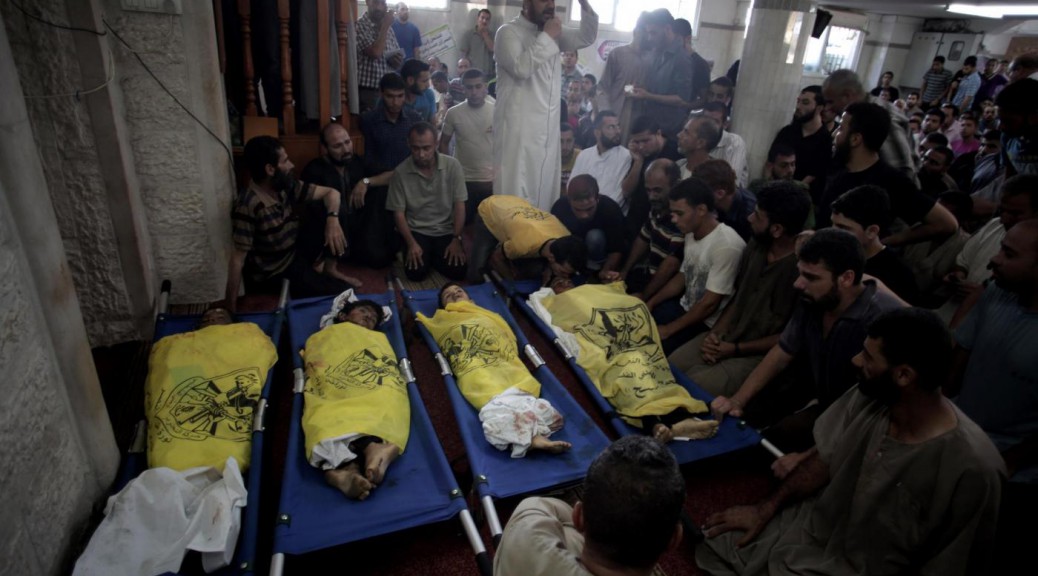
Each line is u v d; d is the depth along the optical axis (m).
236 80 4.11
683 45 5.21
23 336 1.55
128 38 2.91
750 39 5.01
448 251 4.17
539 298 3.36
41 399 1.63
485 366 2.59
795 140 4.39
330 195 3.64
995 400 1.92
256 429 2.21
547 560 1.09
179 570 1.65
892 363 1.48
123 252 2.96
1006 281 1.82
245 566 1.69
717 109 4.32
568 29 4.30
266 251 3.50
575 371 2.76
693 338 3.05
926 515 1.54
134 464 2.10
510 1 8.30
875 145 2.90
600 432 2.35
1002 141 3.50
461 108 4.88
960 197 3.53
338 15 3.98
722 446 2.33
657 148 4.08
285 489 1.95
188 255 3.40
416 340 3.33
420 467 2.11
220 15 3.54
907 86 12.87
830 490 1.77
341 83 4.16
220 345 2.50
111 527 1.70
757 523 1.94
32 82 2.53
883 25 12.41
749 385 2.52
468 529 1.83
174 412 2.19
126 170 2.85
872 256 2.46
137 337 3.14
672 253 3.28
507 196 4.11
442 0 8.21
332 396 2.33
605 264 3.79
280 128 4.19
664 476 1.02
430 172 4.09
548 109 4.20
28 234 1.62
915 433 1.56
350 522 1.85
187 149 3.21
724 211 3.22
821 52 12.17
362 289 3.96
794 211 2.54
